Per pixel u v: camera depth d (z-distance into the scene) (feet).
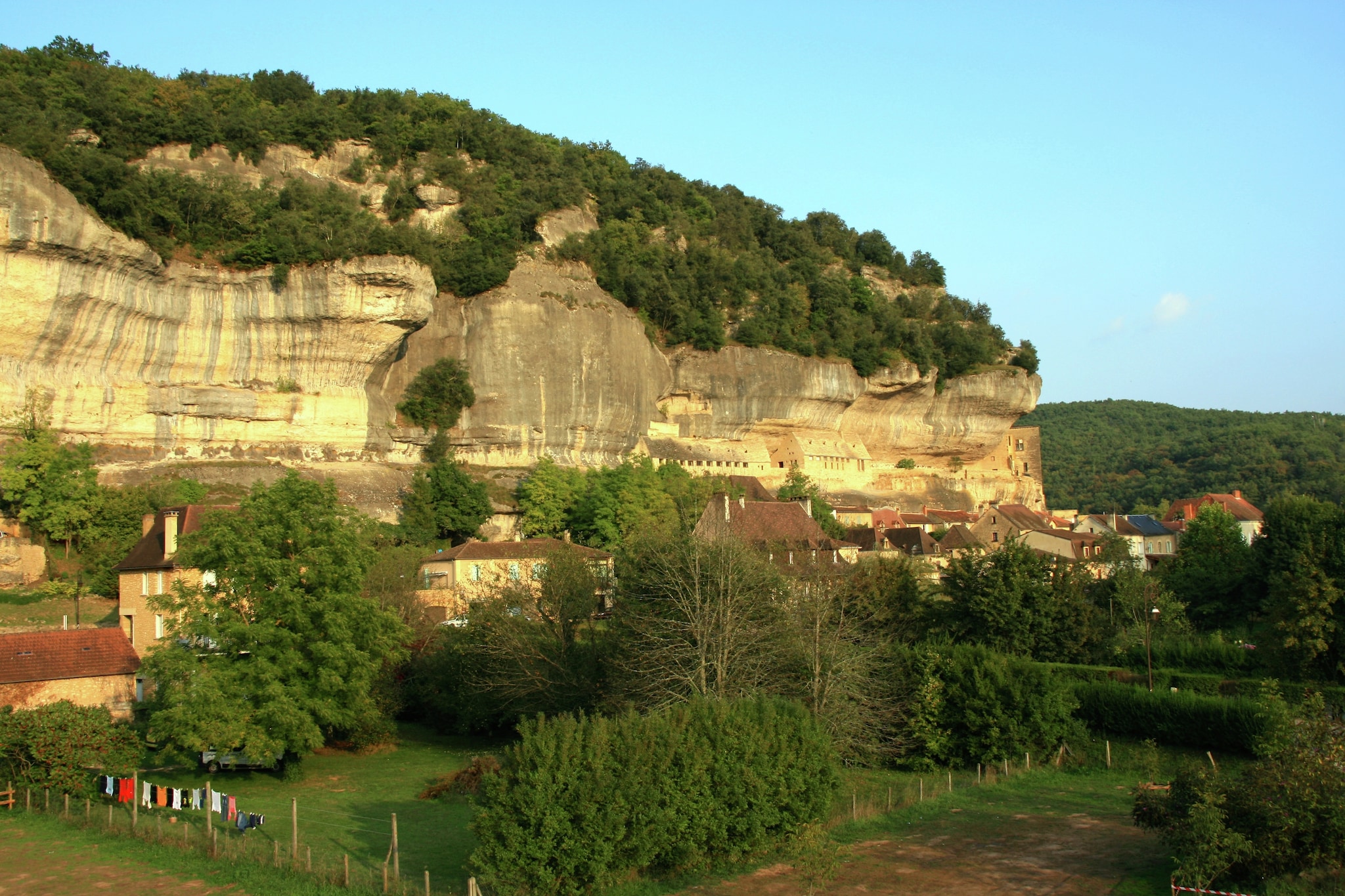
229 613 99.30
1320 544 130.21
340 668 100.58
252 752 94.58
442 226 288.71
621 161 416.46
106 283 198.90
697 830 70.44
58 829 79.15
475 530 233.35
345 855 69.31
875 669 109.70
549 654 117.19
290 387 231.30
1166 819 70.23
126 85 282.15
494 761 102.01
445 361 265.75
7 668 108.17
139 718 115.75
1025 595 137.18
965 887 69.31
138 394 210.79
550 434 273.33
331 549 103.35
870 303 402.52
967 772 105.81
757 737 76.74
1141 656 144.25
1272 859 65.16
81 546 183.01
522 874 63.57
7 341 188.55
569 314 277.85
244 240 230.48
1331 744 69.00
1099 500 522.06
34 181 185.57
